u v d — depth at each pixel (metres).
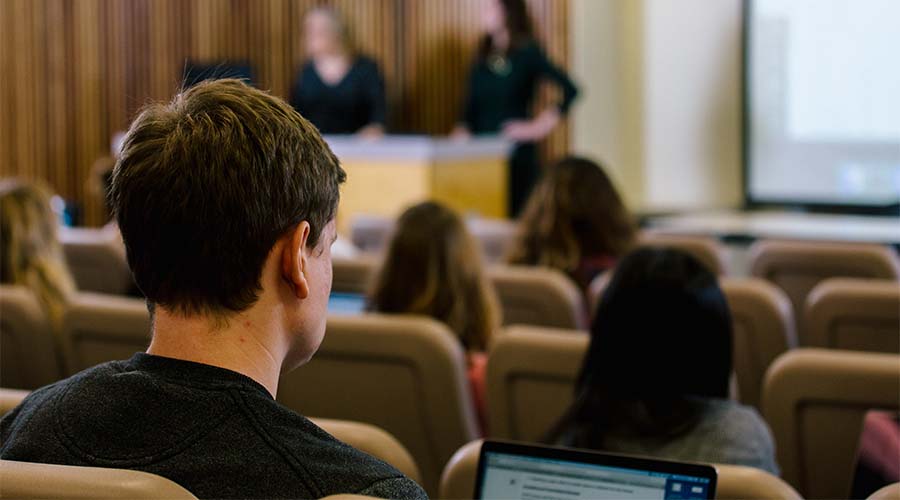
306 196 1.34
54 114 9.07
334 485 1.25
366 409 2.81
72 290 3.62
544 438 2.04
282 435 1.28
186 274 1.32
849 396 2.45
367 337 2.72
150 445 1.27
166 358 1.33
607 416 2.00
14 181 3.69
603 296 2.07
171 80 9.27
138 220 1.32
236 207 1.30
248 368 1.34
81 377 1.38
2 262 3.52
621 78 9.84
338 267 3.88
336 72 8.58
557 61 9.35
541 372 2.70
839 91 9.64
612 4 9.73
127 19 9.19
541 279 3.57
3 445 1.39
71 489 1.18
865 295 3.39
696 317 2.00
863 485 2.23
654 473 1.52
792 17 9.68
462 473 1.70
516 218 8.92
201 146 1.31
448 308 3.07
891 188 9.58
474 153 8.00
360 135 8.43
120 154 1.35
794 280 4.75
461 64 9.55
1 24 8.92
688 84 9.78
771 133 9.80
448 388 2.70
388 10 9.55
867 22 9.54
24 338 3.20
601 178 4.25
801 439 2.53
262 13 9.45
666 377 1.99
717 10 9.75
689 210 9.78
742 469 1.56
